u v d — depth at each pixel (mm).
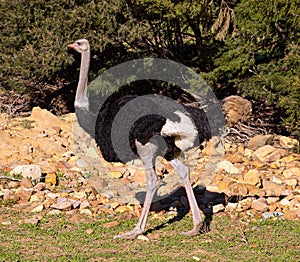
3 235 8953
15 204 10344
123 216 9945
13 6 14742
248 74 15258
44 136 13828
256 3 13852
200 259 8234
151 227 9523
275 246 8789
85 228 9406
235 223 9719
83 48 10398
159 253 8453
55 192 10883
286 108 14180
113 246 8695
